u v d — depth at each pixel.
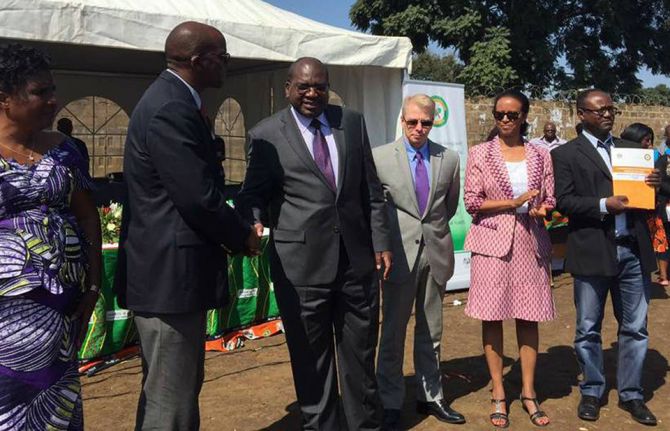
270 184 3.10
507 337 5.47
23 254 2.21
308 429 3.18
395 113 7.00
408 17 21.67
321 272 3.03
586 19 24.08
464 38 21.33
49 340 2.29
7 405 2.22
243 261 5.37
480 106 12.33
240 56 5.93
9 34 4.83
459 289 7.15
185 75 2.54
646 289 3.71
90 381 4.45
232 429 3.68
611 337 5.49
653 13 24.92
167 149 2.39
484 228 3.68
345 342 3.18
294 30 6.16
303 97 2.99
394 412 3.61
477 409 3.93
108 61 9.65
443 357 4.96
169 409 2.61
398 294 3.62
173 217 2.49
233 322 5.34
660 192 6.17
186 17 5.66
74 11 5.11
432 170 3.64
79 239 2.43
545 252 3.68
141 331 2.60
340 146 3.09
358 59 6.52
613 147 3.63
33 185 2.24
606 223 3.61
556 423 3.72
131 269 2.55
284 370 4.64
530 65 22.53
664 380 4.45
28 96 2.20
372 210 3.23
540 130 13.45
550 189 3.70
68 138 2.48
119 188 7.92
